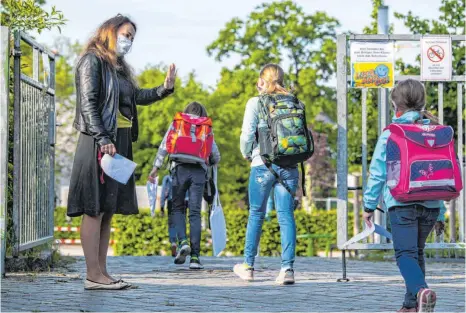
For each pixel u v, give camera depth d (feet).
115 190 26.78
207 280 30.76
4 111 30.27
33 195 34.01
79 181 26.55
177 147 36.47
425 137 21.06
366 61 31.60
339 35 31.30
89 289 26.81
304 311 22.61
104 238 27.55
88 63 26.66
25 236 32.76
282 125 28.94
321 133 141.49
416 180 20.81
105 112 26.68
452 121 50.75
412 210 21.22
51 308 22.58
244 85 139.85
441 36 32.58
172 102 133.28
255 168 29.89
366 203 21.72
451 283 29.53
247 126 29.66
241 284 29.32
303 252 72.95
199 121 36.86
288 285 28.99
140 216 73.46
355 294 26.27
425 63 32.53
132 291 26.66
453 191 21.09
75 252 77.51
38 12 35.96
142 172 134.82
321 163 137.80
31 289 26.86
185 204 37.24
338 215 30.71
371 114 53.47
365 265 38.22
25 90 32.78
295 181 29.66
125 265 37.65
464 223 35.19
